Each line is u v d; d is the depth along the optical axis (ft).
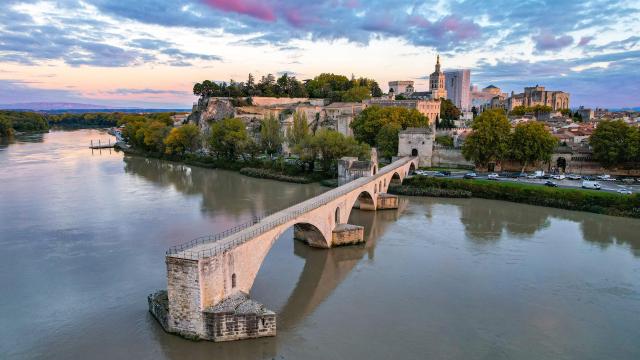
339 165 352.69
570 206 323.78
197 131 583.17
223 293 146.41
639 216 296.71
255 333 143.64
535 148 422.00
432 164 495.41
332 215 235.20
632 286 190.49
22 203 323.57
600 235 262.26
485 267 210.38
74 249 226.38
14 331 149.59
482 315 164.35
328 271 205.57
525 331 153.89
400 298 177.68
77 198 343.26
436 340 147.23
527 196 346.33
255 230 169.27
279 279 195.52
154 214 295.07
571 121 635.66
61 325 152.66
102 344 141.08
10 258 214.69
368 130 537.24
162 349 138.31
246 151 515.50
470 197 367.86
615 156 405.39
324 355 137.69
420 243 246.88
